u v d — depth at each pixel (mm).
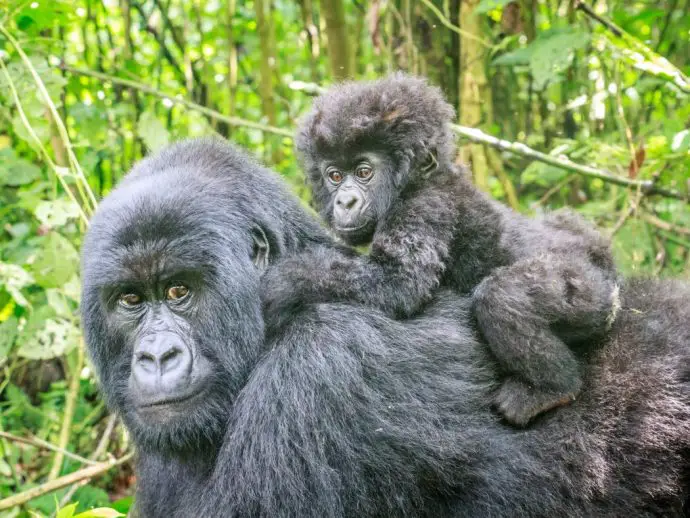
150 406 3238
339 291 3600
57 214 4684
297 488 3232
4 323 4957
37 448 5641
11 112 5945
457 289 3934
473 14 6195
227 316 3379
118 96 6797
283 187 3922
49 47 5930
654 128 6234
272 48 7809
